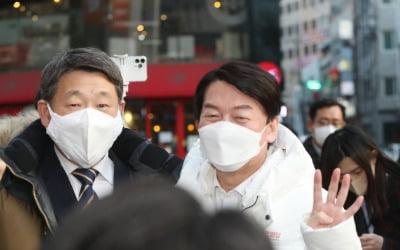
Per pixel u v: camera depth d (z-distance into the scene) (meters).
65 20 9.49
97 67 2.16
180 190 0.80
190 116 9.04
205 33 8.93
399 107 34.31
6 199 2.07
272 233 1.99
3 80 9.73
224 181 2.14
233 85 2.05
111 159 2.38
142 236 0.73
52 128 2.15
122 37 9.14
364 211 3.33
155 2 9.10
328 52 32.16
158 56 8.99
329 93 27.45
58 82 2.15
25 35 9.69
